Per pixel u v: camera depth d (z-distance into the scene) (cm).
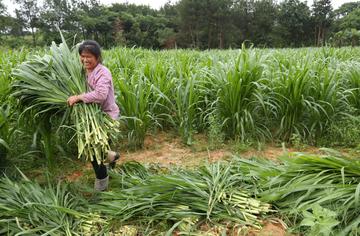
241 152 423
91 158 290
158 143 471
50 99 310
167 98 463
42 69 321
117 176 338
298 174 288
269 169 312
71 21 4428
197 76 513
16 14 5034
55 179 359
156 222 268
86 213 275
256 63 439
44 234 235
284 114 450
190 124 463
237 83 426
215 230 255
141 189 295
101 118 300
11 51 670
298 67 462
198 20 5031
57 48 332
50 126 363
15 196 283
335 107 455
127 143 460
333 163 275
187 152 436
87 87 311
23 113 332
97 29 4488
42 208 266
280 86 445
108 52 926
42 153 408
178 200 281
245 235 250
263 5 5103
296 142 429
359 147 419
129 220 270
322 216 226
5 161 355
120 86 426
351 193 253
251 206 275
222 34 5141
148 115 445
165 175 321
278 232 253
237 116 434
